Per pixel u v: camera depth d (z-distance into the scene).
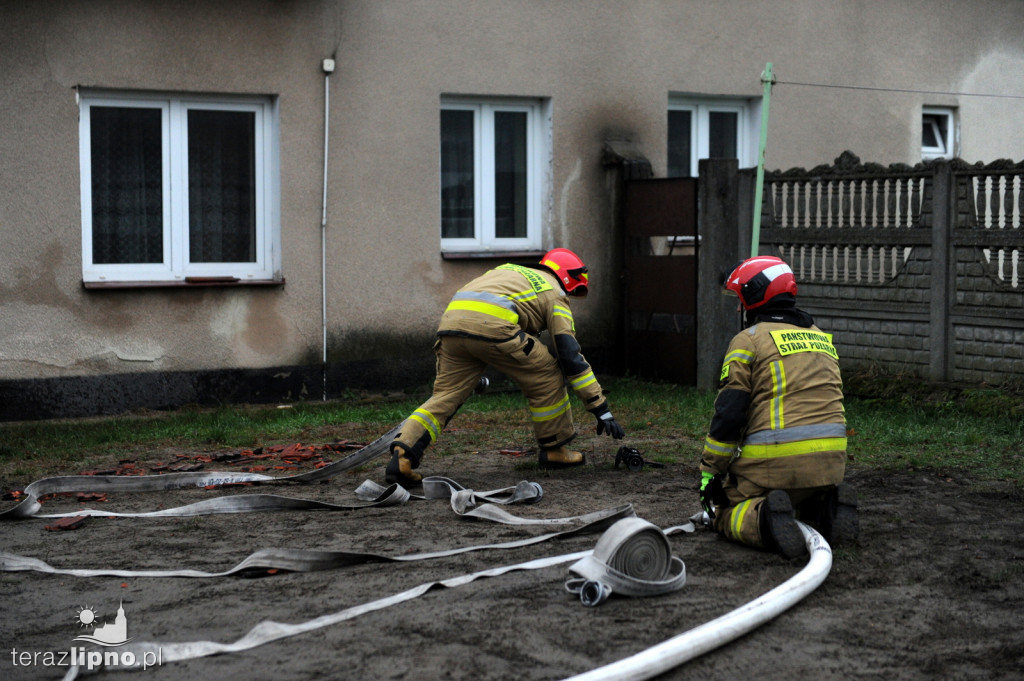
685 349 11.15
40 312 9.51
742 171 10.49
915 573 4.70
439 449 8.02
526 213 11.91
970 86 14.16
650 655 3.53
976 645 3.86
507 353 6.74
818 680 3.56
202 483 6.93
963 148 14.26
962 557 4.95
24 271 9.43
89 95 9.80
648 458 7.51
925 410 8.83
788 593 4.17
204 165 10.35
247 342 10.37
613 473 7.05
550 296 6.94
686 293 11.06
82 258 9.79
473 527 5.68
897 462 7.10
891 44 13.55
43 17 9.36
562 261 7.13
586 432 8.66
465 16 11.12
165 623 4.16
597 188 11.97
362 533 5.58
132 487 6.80
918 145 13.86
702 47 12.41
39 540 5.55
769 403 5.05
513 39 11.39
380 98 10.78
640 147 12.16
